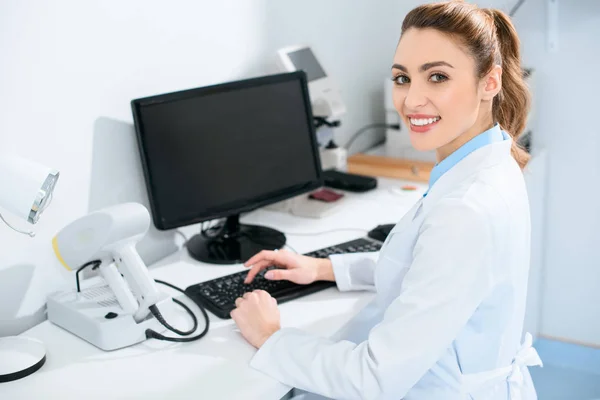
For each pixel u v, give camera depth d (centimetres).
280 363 124
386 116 257
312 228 193
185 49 181
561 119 248
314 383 120
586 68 239
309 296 155
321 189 219
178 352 132
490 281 113
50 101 148
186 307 146
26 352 128
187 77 183
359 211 205
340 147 234
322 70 218
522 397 133
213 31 190
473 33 115
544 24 241
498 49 121
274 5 212
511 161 127
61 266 154
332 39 245
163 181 166
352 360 117
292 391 178
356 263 157
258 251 177
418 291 113
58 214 153
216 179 175
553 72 245
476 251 111
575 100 244
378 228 184
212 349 133
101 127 161
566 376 261
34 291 150
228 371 125
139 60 168
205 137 172
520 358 133
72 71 151
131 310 136
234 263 172
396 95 126
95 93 158
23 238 146
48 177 125
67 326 142
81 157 157
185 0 178
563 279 265
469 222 112
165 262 176
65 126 152
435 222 115
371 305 155
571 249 260
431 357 113
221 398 117
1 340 131
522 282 123
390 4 275
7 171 126
